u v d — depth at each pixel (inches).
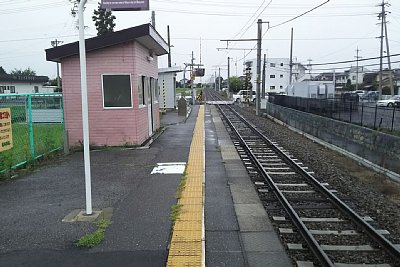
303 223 230.7
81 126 476.4
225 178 343.9
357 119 693.3
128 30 447.2
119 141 480.1
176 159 404.8
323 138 677.9
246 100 1985.7
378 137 463.5
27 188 294.4
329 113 759.1
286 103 1147.3
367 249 203.8
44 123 642.2
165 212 235.3
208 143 573.6
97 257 174.7
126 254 177.5
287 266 172.9
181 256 174.4
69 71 466.9
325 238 220.5
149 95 575.8
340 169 448.1
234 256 180.4
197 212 234.1
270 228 221.8
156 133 624.1
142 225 213.5
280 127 948.0
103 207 245.1
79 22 216.7
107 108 472.7
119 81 470.6
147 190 285.1
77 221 219.9
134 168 361.4
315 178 368.8
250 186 321.1
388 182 394.9
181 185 297.1
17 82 1953.7
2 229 209.3
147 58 547.5
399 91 2645.2
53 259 173.2
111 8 234.4
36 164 379.2
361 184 374.6
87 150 225.9
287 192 318.7
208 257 179.2
